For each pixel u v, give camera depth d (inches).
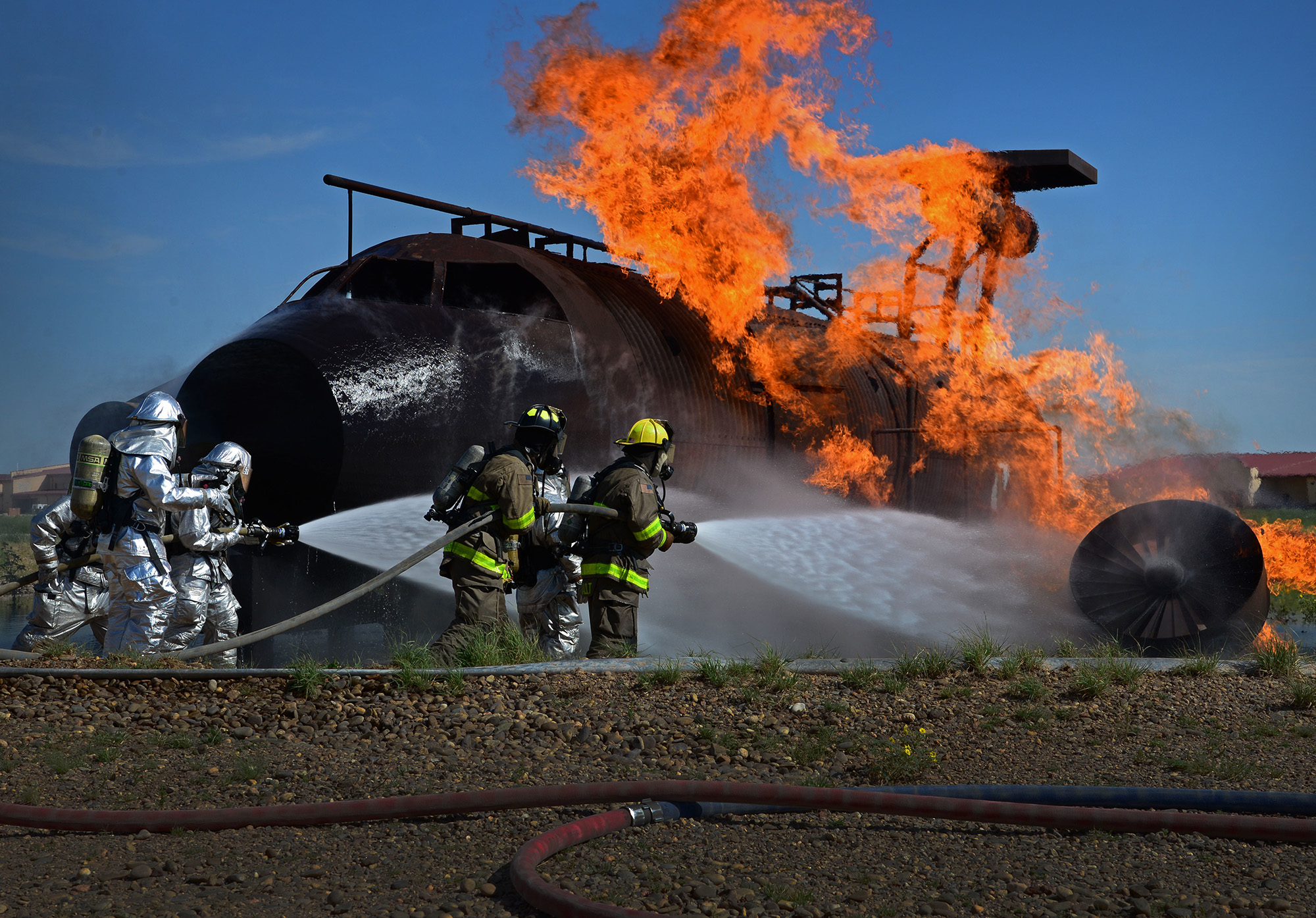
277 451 289.4
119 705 207.0
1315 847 128.3
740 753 173.5
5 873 121.4
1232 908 109.3
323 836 135.6
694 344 385.1
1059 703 205.5
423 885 117.9
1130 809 137.3
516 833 136.6
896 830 137.3
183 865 124.6
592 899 111.3
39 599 269.4
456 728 189.2
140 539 254.5
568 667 225.5
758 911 108.5
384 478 289.6
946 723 192.7
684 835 134.0
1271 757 170.2
